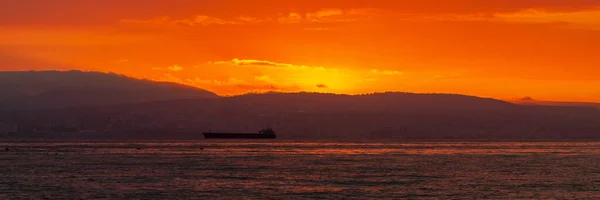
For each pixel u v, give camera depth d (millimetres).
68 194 180875
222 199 172000
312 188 195250
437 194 182750
